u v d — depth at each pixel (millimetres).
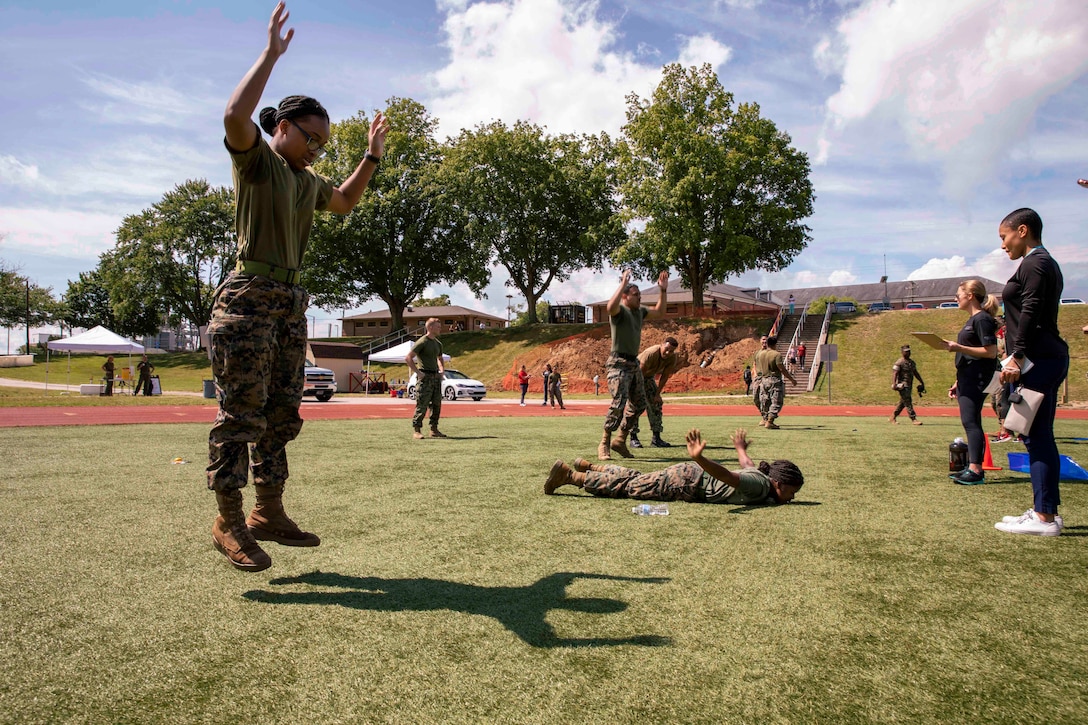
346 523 3928
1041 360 3736
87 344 32062
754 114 42781
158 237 67250
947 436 10375
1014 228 4008
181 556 3127
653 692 1834
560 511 4305
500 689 1846
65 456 6918
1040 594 2670
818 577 2891
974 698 1812
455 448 8336
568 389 43000
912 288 112250
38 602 2488
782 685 1880
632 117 44250
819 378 34031
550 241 53875
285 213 2799
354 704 1757
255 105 2525
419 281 57844
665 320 45188
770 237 43844
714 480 4582
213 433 2729
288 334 2900
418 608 2480
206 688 1838
